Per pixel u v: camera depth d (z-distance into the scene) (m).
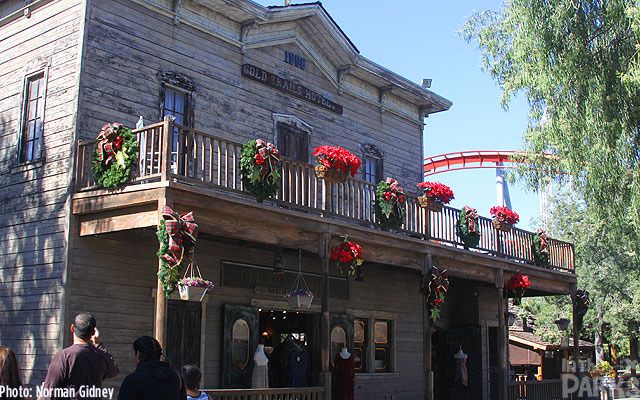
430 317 15.86
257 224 12.65
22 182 13.80
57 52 13.77
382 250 15.31
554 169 16.64
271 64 17.12
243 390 11.91
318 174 14.11
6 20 15.05
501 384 18.11
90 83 13.27
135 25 14.21
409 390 19.77
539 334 32.16
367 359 18.53
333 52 18.66
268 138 16.72
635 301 29.72
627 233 19.28
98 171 11.89
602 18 14.59
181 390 6.59
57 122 13.41
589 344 32.38
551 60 14.84
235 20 16.25
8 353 5.66
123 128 11.80
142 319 13.47
